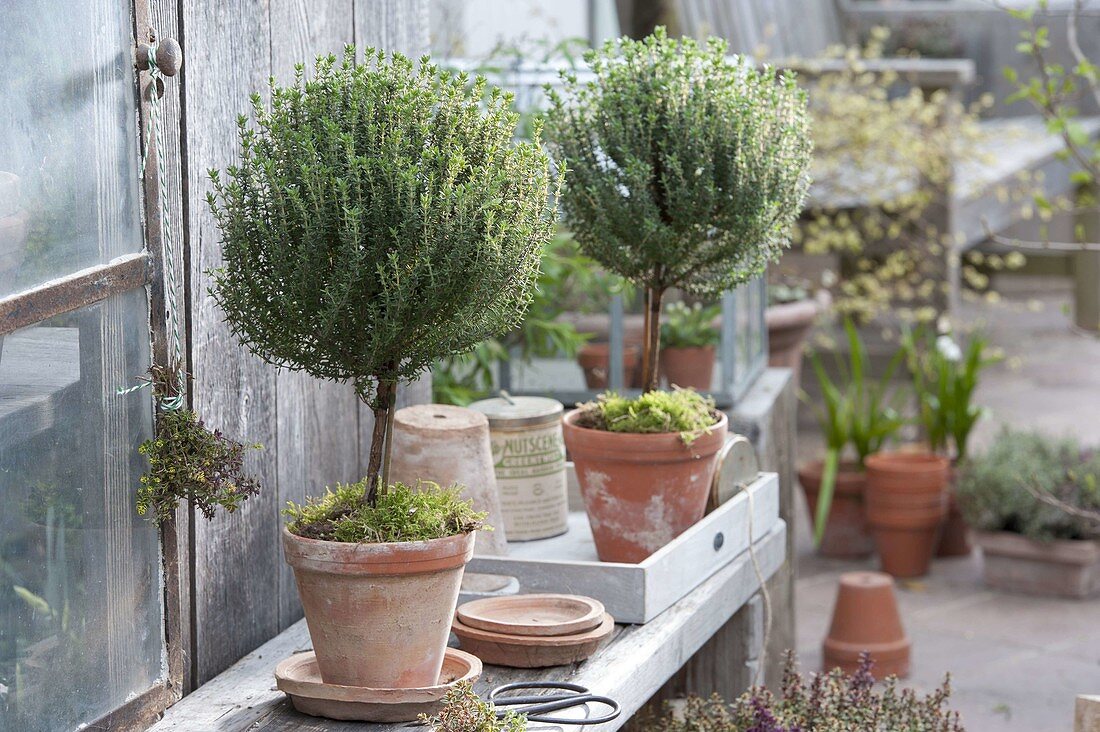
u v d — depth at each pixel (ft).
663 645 5.99
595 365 10.18
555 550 7.28
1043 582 14.35
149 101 4.86
